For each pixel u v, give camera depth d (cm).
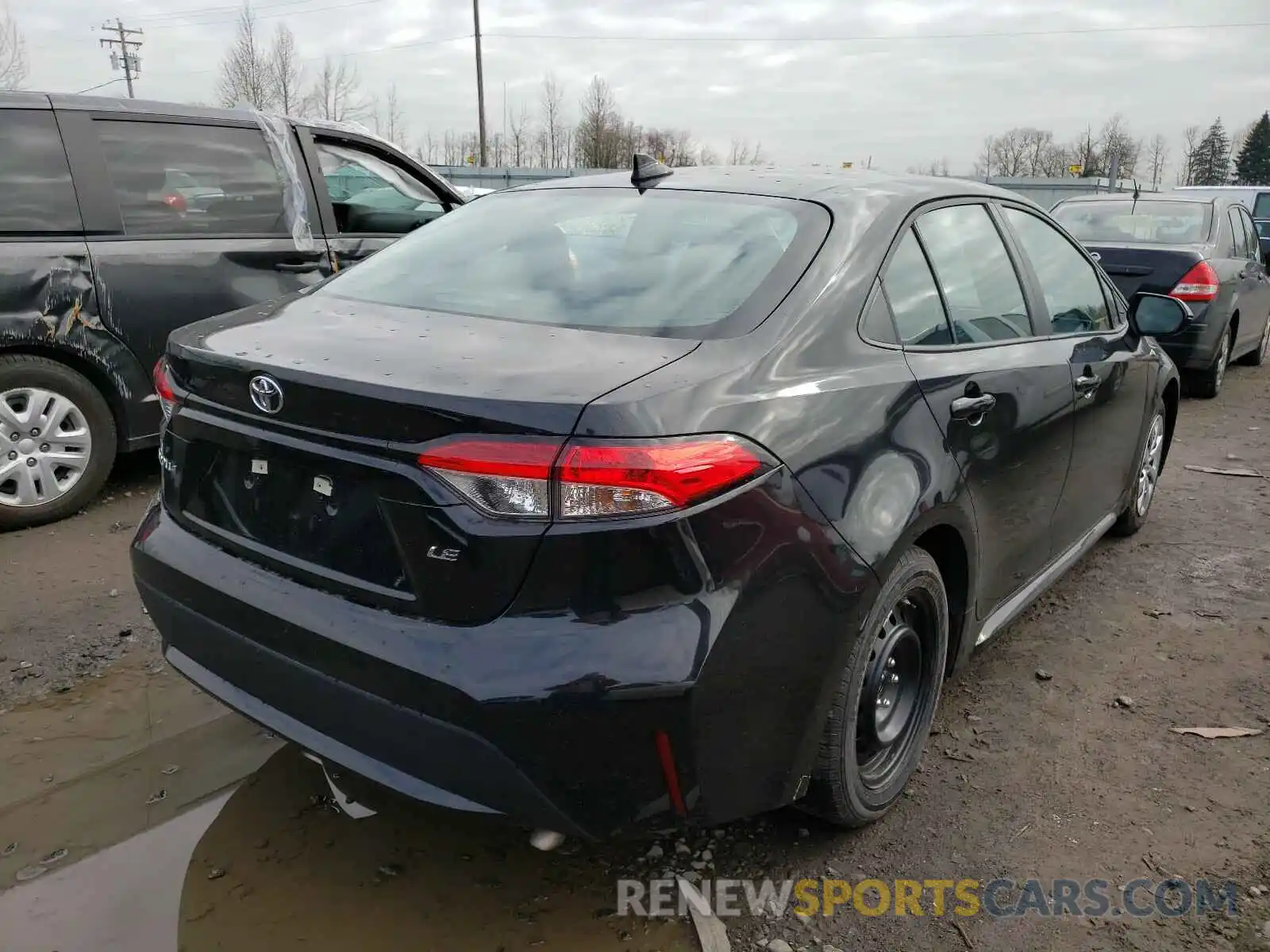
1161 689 330
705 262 243
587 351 206
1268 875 240
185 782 268
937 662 268
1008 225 331
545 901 228
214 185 488
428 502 185
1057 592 408
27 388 434
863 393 228
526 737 181
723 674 188
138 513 467
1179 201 845
